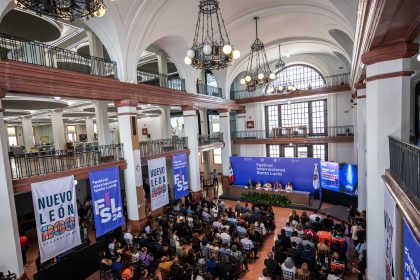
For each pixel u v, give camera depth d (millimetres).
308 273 6273
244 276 7605
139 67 16984
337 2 7238
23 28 9156
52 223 7496
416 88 11352
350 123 16734
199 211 11133
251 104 20594
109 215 9203
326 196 14141
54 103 13047
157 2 9297
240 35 12883
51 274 6824
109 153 10680
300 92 17234
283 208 13836
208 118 22344
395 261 4461
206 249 7875
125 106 9852
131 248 8234
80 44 12008
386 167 5531
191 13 10461
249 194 15148
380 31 4383
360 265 6762
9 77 6340
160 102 11633
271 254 7027
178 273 6641
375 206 5777
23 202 11312
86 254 7684
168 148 13352
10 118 18359
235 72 17906
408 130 5379
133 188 10320
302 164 14828
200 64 6453
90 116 22172
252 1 10477
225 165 17906
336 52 15375
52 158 8781
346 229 10242
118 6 8633
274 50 16094
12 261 6301
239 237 8992
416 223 2971
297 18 11711
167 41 11766
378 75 5449
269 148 20312
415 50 5105
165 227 10156
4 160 6234
